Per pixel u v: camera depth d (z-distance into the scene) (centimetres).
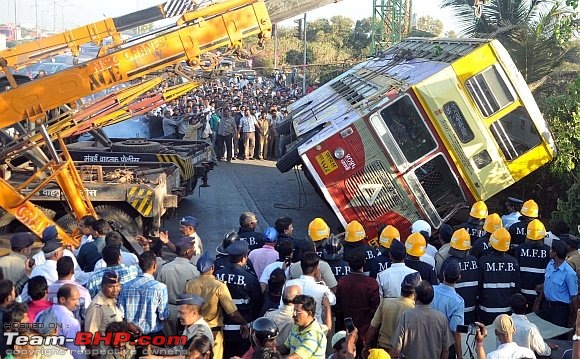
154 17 1089
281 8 1064
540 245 875
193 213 1587
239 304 718
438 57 1271
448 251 870
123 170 1336
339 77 1905
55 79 1003
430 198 1208
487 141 1127
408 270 750
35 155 1175
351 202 1148
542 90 1606
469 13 1736
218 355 678
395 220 1148
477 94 1124
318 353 571
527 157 1138
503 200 1344
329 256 797
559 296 814
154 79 1242
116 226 1130
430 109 1120
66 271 661
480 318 810
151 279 672
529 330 673
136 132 2238
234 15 1033
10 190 1048
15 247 779
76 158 1487
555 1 1584
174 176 1391
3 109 998
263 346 539
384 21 3753
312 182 1412
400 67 1406
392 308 678
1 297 604
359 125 1138
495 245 805
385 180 1143
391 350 642
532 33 1598
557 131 1224
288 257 774
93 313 618
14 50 1175
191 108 2353
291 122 1661
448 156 1136
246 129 2295
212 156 1720
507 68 1121
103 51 1091
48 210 1208
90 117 1305
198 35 1025
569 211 1163
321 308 675
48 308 600
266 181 1961
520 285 860
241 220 916
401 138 1141
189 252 750
